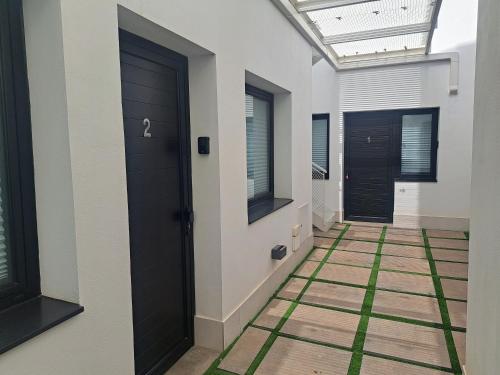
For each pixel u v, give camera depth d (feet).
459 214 19.93
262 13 10.28
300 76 14.06
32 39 4.50
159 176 7.38
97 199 4.92
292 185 13.58
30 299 4.77
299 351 8.43
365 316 10.12
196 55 7.85
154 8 5.87
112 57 5.10
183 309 8.39
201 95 7.99
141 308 7.00
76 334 4.66
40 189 4.73
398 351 8.39
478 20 6.43
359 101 21.12
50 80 4.48
